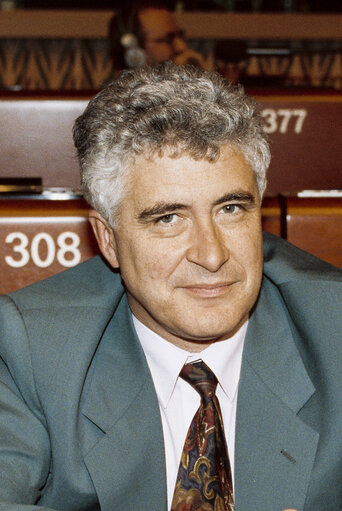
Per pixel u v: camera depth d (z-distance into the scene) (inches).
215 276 49.7
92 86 243.1
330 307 57.9
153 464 55.1
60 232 71.5
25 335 56.3
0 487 52.0
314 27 248.1
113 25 153.3
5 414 55.5
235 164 49.2
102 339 59.2
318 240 73.9
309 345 57.4
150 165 48.9
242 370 57.4
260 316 60.1
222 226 50.1
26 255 71.5
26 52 241.1
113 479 54.1
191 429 54.4
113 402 56.3
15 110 77.3
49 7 247.6
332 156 84.8
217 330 50.5
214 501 52.8
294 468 54.4
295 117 83.8
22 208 71.9
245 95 52.0
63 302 58.9
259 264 51.3
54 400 55.0
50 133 77.9
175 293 50.6
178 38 151.5
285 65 214.4
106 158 50.5
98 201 52.9
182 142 48.0
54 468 54.9
